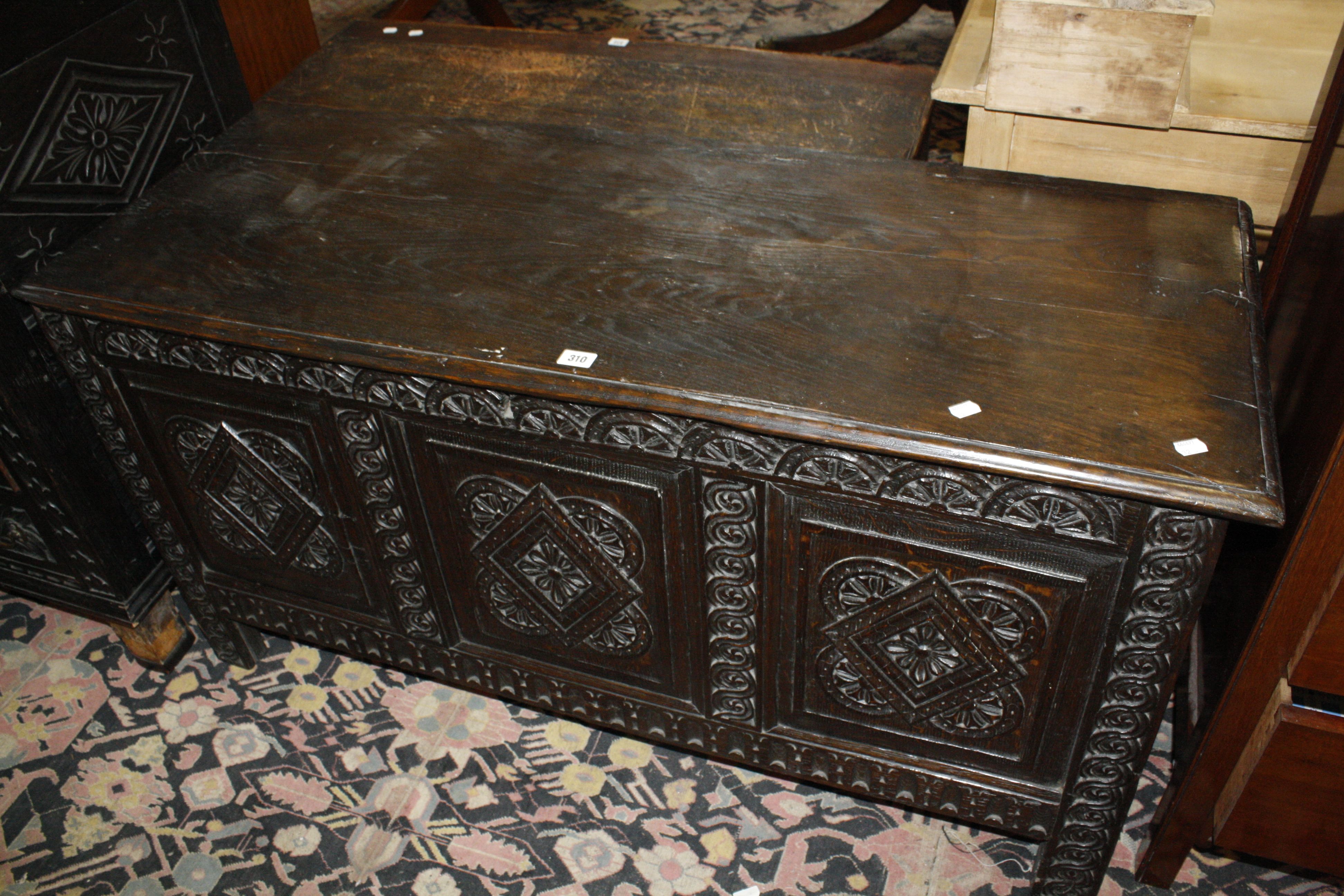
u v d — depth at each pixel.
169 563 1.75
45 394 1.56
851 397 1.14
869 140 1.73
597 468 1.29
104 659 1.92
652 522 1.31
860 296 1.28
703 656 1.44
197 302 1.34
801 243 1.38
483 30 2.16
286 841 1.63
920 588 1.25
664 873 1.57
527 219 1.46
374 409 1.33
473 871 1.58
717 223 1.43
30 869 1.60
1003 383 1.15
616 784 1.69
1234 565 1.44
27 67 1.42
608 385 1.17
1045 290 1.27
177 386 1.44
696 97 1.87
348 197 1.53
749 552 1.29
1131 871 1.56
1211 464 1.04
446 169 1.58
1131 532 1.09
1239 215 1.37
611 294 1.31
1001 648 1.26
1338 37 1.61
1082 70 1.43
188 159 1.64
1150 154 1.55
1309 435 1.18
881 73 1.92
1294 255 1.40
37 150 1.47
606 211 1.47
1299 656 1.15
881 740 1.45
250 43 2.09
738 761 1.59
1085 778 1.34
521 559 1.45
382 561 1.55
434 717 1.80
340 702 1.83
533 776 1.71
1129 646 1.18
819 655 1.38
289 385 1.34
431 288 1.33
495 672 1.65
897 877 1.56
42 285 1.38
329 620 1.71
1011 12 1.41
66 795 1.70
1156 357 1.17
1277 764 1.25
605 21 3.78
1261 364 1.15
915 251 1.35
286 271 1.38
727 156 1.57
